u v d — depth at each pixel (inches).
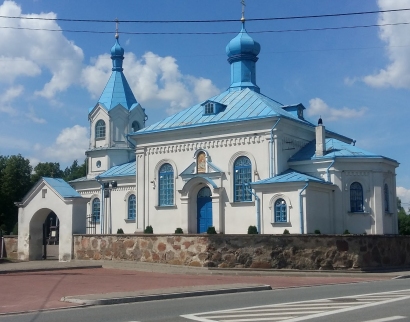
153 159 1713.8
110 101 2176.4
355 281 1032.2
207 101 1664.6
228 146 1572.3
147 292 764.6
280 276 1111.6
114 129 2155.5
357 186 1497.3
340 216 1470.2
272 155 1494.8
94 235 1344.7
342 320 530.9
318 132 1540.4
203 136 1616.6
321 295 760.3
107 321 542.9
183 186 1600.6
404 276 1133.7
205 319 546.9
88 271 1148.5
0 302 703.7
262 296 756.0
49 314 605.0
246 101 1663.4
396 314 565.3
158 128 1702.8
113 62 2249.0
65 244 1384.1
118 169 2074.3
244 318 549.6
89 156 2191.2
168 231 1646.2
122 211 1990.7
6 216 2908.5
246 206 1508.4
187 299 732.7
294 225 1385.3
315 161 1501.0
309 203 1387.8
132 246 1280.8
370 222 1480.1
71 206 1386.6
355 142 1962.4
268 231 1432.1
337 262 1183.6
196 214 1610.5
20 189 2967.5
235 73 1866.4
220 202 1549.0
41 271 1141.7
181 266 1184.8
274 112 1523.1
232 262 1163.3
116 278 1008.9
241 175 1545.3
